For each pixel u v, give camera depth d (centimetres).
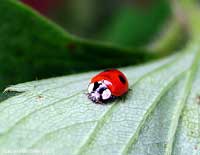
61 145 6
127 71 7
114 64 8
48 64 7
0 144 5
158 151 6
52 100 6
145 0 11
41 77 7
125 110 6
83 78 7
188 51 8
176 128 6
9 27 7
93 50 8
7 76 7
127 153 6
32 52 7
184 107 7
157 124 6
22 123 6
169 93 7
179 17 9
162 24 10
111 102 6
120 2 11
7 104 6
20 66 7
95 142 6
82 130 6
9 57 7
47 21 7
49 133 6
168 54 9
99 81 6
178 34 9
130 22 11
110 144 6
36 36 7
